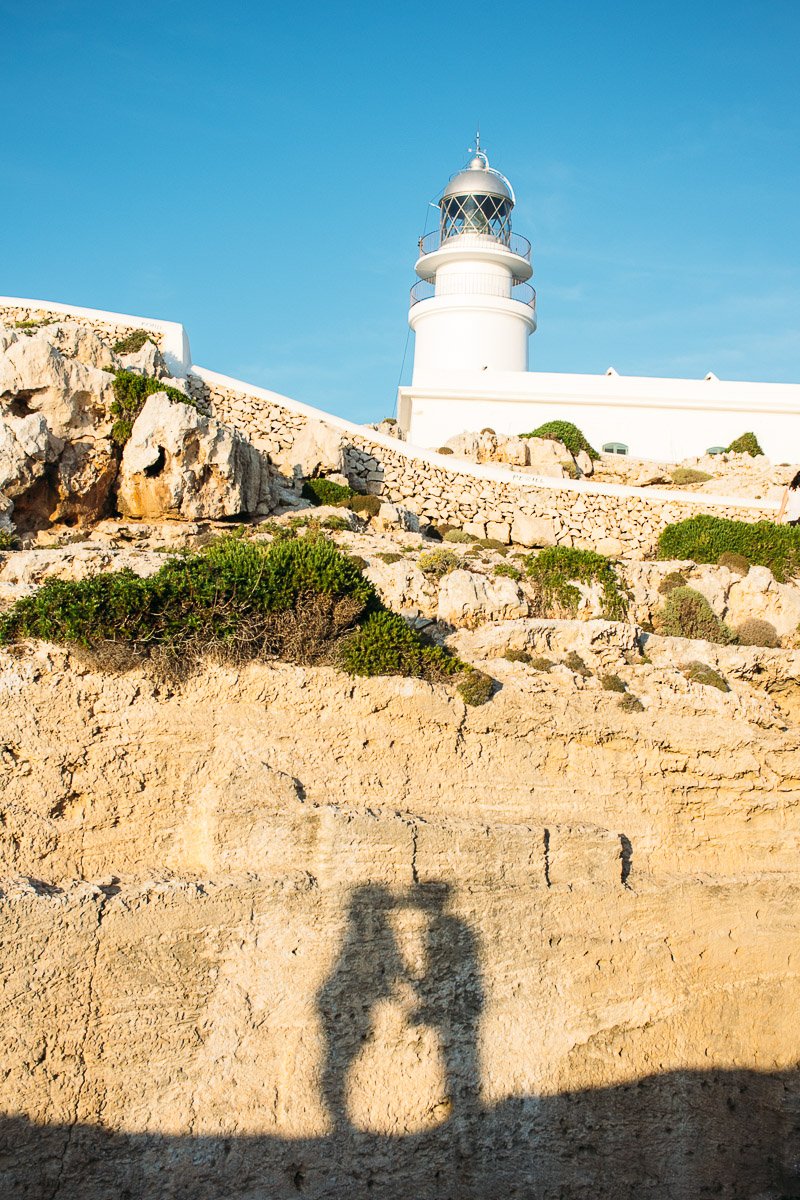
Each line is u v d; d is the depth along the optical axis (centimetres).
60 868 1406
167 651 1546
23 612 1528
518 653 2012
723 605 2664
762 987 1764
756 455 4334
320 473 3023
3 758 1421
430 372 4503
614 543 3331
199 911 1355
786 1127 1712
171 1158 1284
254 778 1508
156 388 2547
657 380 4453
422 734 1686
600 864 1684
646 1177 1587
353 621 1742
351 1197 1363
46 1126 1234
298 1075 1362
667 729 1883
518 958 1558
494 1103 1486
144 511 2480
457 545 2800
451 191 5162
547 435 4153
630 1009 1636
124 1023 1291
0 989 1231
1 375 2364
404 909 1477
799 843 1908
